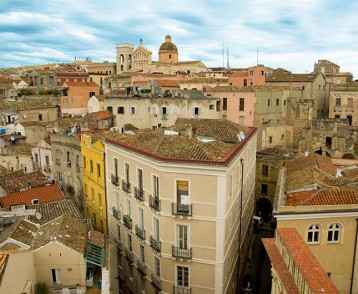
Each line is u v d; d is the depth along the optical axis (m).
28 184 42.88
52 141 52.03
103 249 26.16
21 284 20.48
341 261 26.36
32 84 114.62
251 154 42.34
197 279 29.16
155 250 30.20
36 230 26.53
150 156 29.20
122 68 143.62
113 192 37.47
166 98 61.31
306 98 83.06
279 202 27.20
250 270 42.41
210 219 27.77
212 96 66.81
